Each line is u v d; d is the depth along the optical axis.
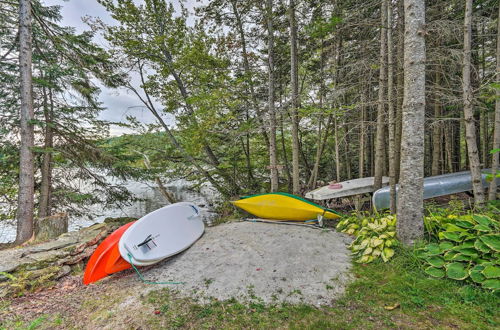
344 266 2.72
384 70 4.44
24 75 5.52
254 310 2.13
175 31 8.16
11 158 6.49
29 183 5.55
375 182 5.13
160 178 9.47
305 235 3.71
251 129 6.38
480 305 1.83
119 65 7.96
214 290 2.51
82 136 7.46
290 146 10.88
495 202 3.72
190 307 2.24
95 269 2.92
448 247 2.34
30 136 5.61
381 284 2.29
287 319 1.98
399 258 2.61
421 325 1.73
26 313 2.27
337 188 5.89
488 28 4.87
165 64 8.10
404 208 2.80
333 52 6.68
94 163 7.39
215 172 9.02
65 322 2.11
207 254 3.42
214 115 6.59
